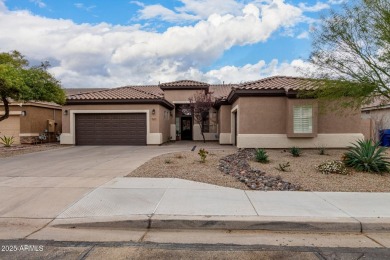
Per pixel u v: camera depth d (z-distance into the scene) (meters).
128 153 15.42
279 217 5.46
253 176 9.06
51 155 14.73
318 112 15.66
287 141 16.38
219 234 5.11
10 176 9.12
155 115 20.44
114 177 8.91
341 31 11.12
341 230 5.23
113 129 20.64
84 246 4.57
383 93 11.35
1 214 5.82
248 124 16.61
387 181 8.51
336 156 13.57
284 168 10.24
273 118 16.52
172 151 16.17
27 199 6.68
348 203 6.40
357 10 10.83
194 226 5.33
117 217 5.51
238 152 15.33
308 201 6.53
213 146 20.27
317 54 12.33
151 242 4.74
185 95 27.33
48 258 4.15
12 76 14.88
